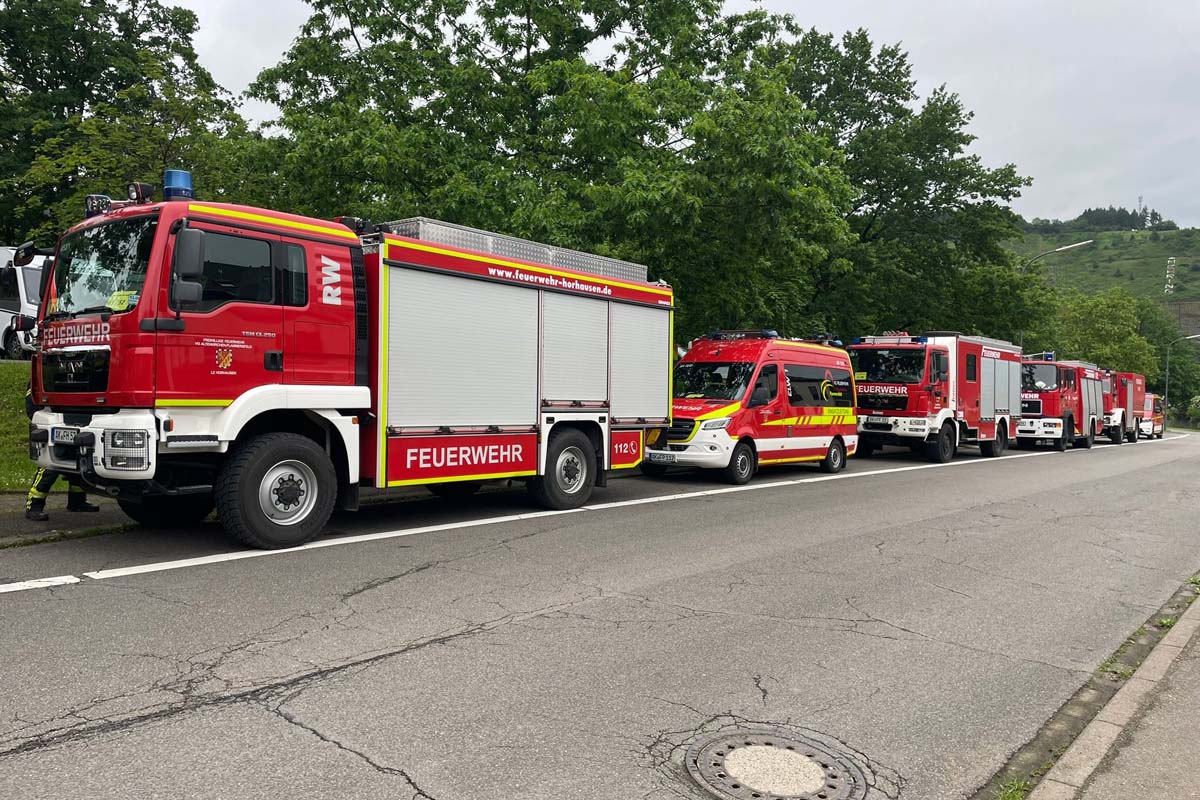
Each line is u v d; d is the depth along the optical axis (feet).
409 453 28.02
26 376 50.39
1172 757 12.59
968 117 97.19
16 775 10.75
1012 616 20.51
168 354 22.22
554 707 13.62
